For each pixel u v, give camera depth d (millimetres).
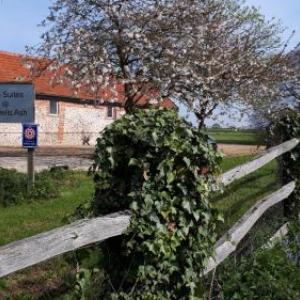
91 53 17109
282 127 7043
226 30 19531
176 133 3379
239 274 4594
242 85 19672
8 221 7281
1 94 10266
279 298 4469
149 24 17188
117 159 3307
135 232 3191
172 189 3373
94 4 17328
